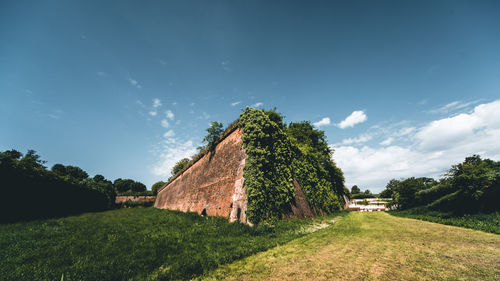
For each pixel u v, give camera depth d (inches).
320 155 749.3
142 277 148.7
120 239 266.5
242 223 328.2
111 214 757.3
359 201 1672.0
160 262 176.9
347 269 148.7
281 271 152.2
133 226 379.2
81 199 1023.6
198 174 680.4
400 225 357.4
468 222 325.7
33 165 717.9
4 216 539.5
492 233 257.1
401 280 125.1
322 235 283.6
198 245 228.2
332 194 735.7
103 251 211.6
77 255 201.0
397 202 776.3
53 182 785.6
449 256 166.6
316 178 613.9
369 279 129.3
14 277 145.0
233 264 173.8
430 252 180.9
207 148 629.9
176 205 888.3
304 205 479.5
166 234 286.0
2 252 213.6
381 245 214.8
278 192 391.2
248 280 138.8
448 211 429.7
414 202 674.8
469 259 156.9
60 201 824.9
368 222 420.5
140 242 245.6
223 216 406.6
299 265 162.9
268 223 319.9
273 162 420.8
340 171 872.9
